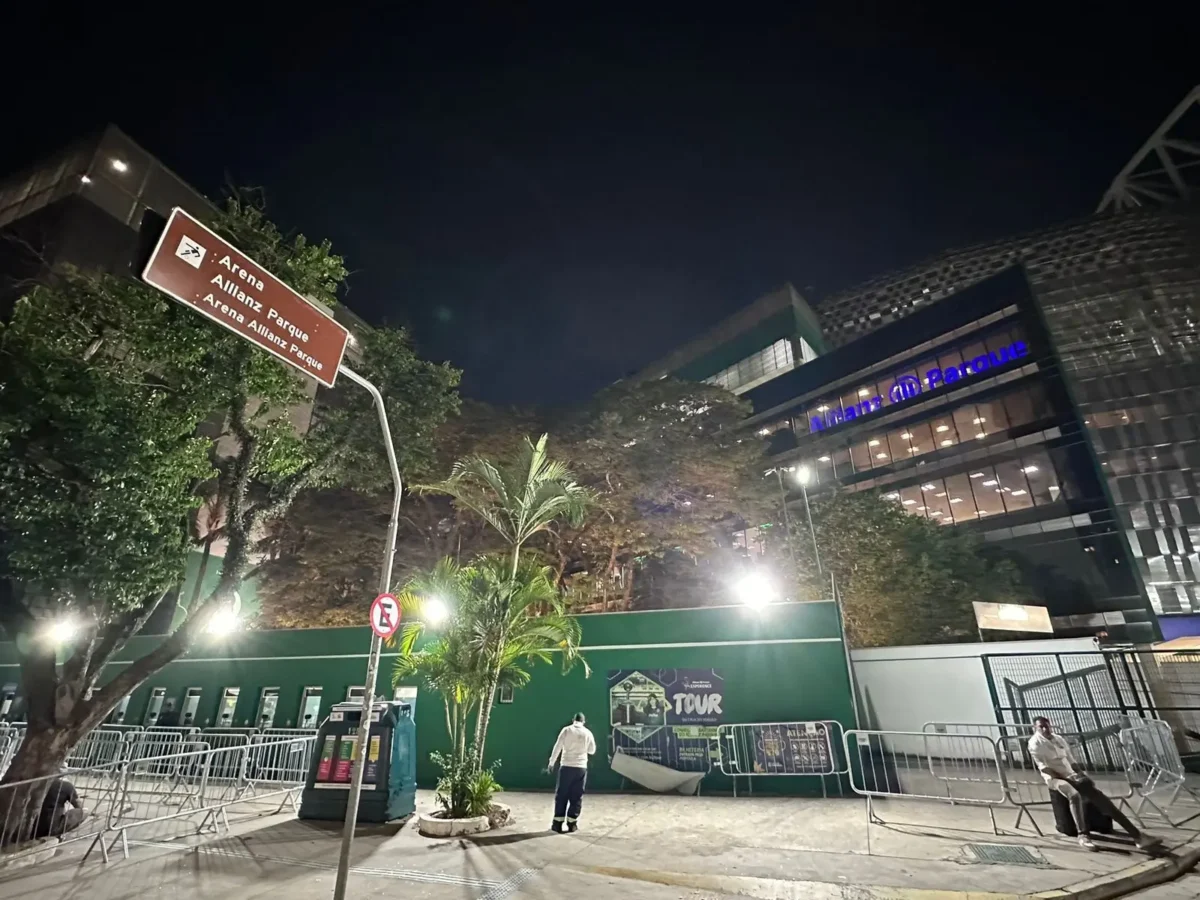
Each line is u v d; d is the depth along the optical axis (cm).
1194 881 654
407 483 2145
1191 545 3014
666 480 2469
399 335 1486
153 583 936
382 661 1576
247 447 1177
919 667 1669
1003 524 3522
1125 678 1458
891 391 4338
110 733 1428
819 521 2589
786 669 1296
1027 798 1061
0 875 703
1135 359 3453
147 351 1026
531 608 1443
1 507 822
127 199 3331
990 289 4019
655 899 609
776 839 835
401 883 662
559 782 920
